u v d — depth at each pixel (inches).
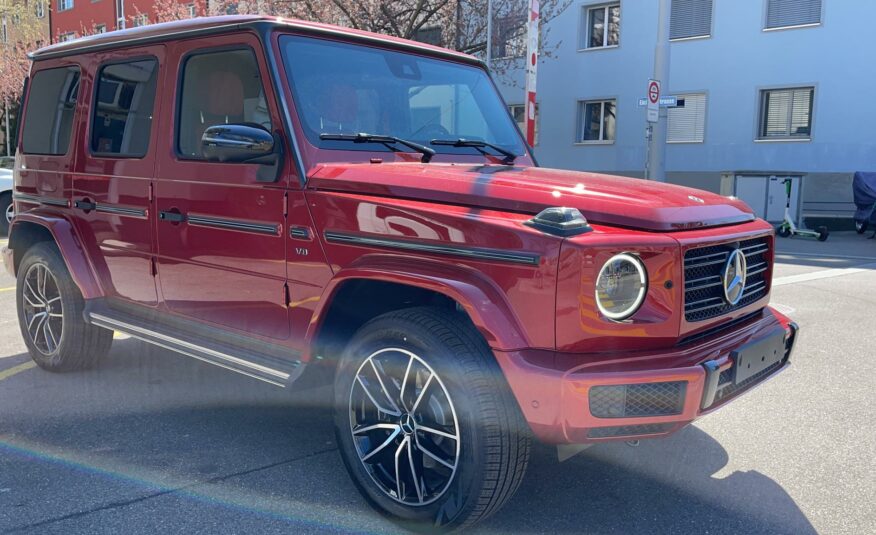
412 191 123.6
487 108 178.1
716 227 123.6
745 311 131.2
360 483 125.6
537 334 107.5
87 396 184.9
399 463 120.4
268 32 141.7
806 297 331.0
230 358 143.1
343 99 146.9
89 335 194.5
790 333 139.3
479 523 117.7
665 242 108.9
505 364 106.4
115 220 172.2
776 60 813.2
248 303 145.3
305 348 131.0
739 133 845.8
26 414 171.9
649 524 125.0
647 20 884.6
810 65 792.9
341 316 133.9
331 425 167.9
